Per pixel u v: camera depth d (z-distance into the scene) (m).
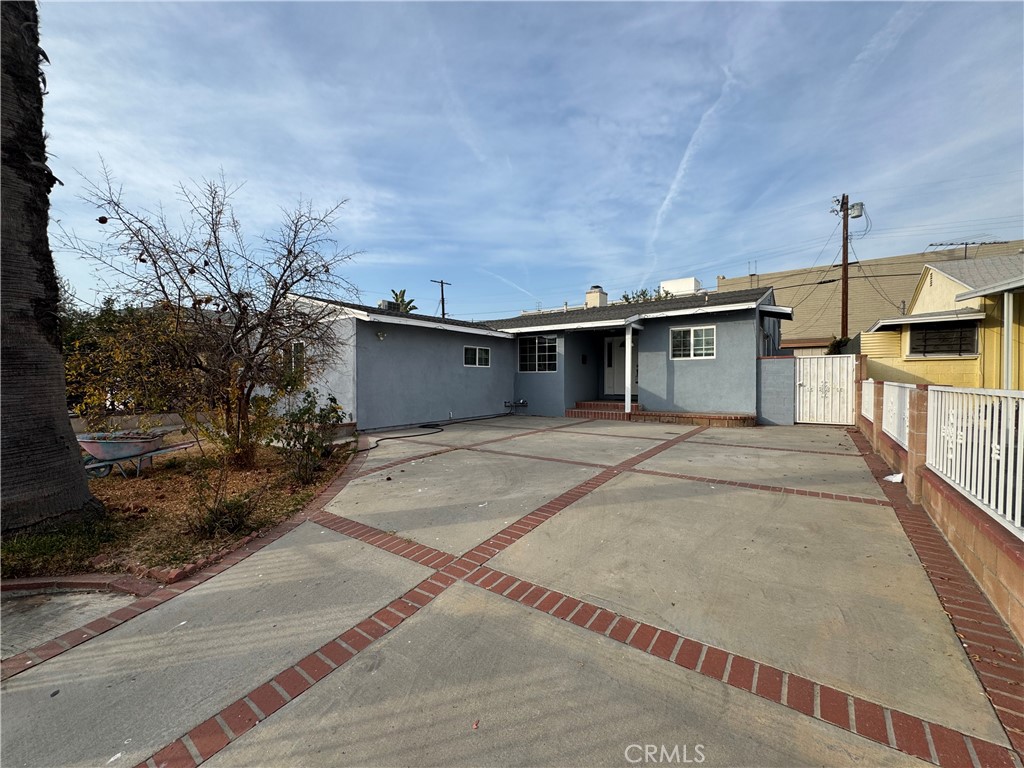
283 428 7.04
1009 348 8.26
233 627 2.73
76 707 2.11
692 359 13.14
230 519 4.18
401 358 12.12
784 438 9.29
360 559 3.64
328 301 7.64
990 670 2.11
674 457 7.25
